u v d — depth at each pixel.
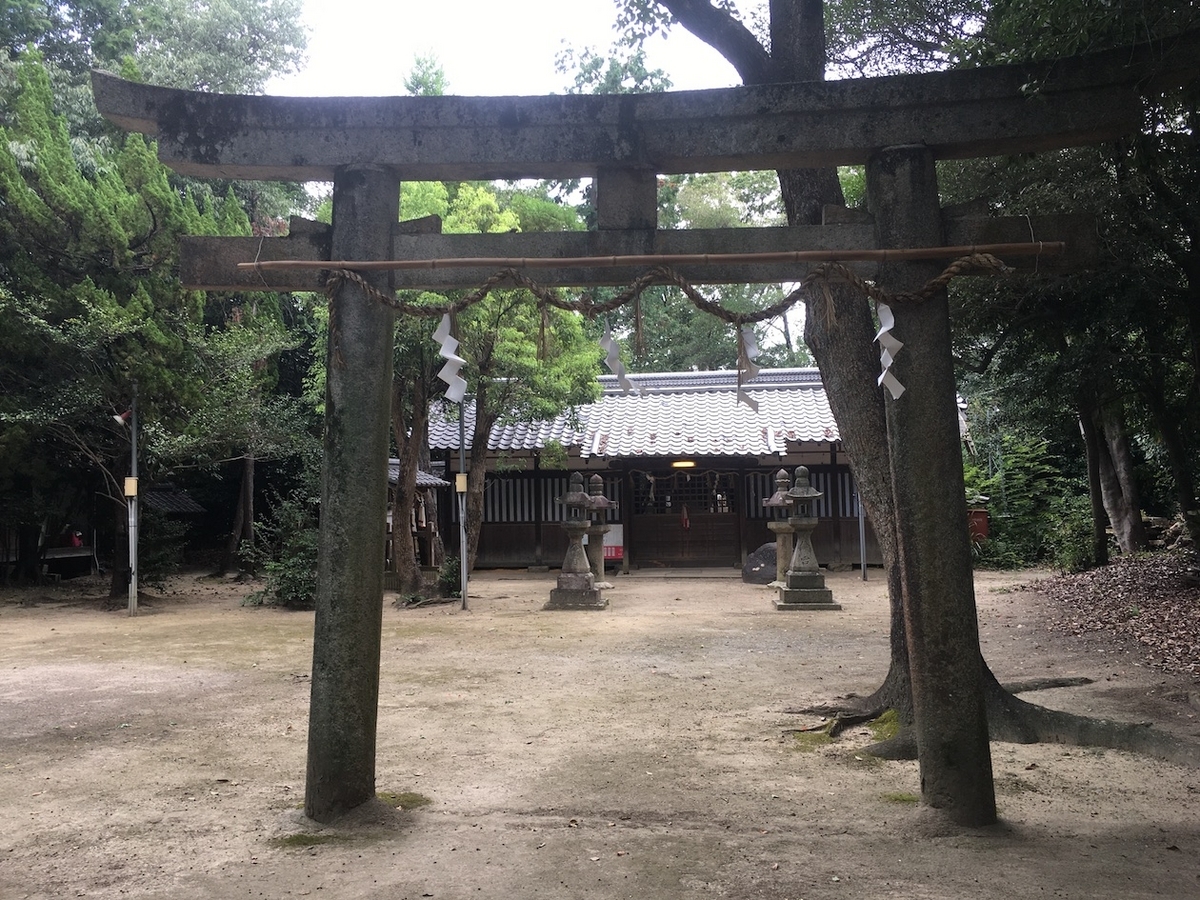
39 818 5.25
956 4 11.32
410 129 5.14
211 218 18.38
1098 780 5.73
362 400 5.07
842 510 23.00
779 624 13.44
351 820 5.04
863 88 4.98
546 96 5.07
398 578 17.17
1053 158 10.81
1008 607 14.33
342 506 5.07
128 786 5.86
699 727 7.25
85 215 16.55
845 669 9.71
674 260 4.89
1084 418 17.56
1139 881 4.13
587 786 5.73
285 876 4.33
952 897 3.98
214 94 5.17
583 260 4.90
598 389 18.59
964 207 5.05
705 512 23.91
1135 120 4.84
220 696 8.71
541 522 23.84
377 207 5.17
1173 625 11.02
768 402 24.44
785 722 7.38
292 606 16.66
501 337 15.74
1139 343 13.27
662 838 4.79
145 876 4.37
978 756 4.88
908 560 4.95
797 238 5.07
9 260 17.38
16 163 17.08
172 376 16.53
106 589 19.89
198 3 27.36
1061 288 11.96
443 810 5.27
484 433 17.78
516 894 4.09
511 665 10.15
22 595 18.41
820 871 4.30
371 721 5.18
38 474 17.58
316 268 5.09
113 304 16.06
